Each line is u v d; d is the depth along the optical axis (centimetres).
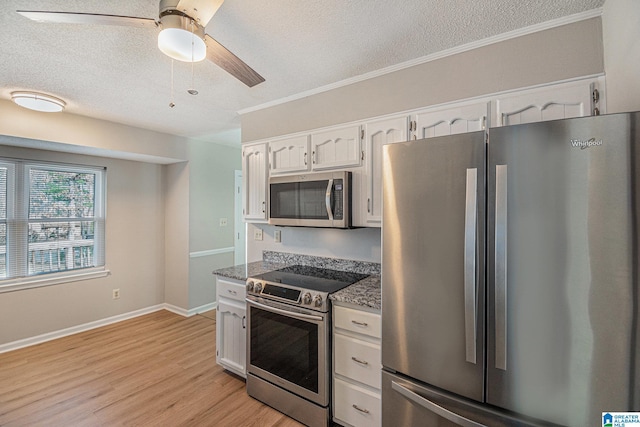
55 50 172
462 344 122
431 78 188
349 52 183
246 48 177
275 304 201
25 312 296
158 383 233
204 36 124
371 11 144
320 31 160
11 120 246
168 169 414
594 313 98
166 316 386
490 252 116
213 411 200
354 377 172
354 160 213
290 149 248
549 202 105
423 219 133
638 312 92
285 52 182
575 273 101
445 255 127
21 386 227
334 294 178
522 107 160
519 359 110
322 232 259
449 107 180
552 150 104
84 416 194
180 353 284
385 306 145
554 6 142
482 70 172
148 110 279
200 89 233
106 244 356
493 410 115
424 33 163
